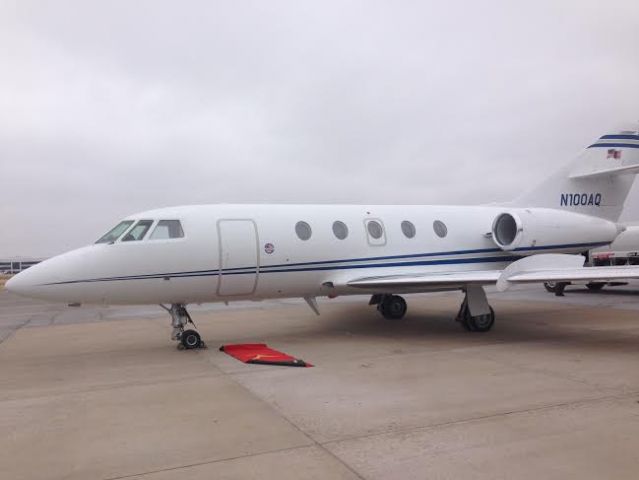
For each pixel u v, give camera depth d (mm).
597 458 4383
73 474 4277
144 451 4742
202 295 10469
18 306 25156
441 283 10633
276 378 7484
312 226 11461
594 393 6395
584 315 14852
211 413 5852
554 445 4672
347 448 4691
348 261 11742
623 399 6121
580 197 15008
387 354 9219
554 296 21812
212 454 4629
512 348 9656
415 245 12664
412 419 5473
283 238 11023
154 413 5918
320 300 21922
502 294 24453
